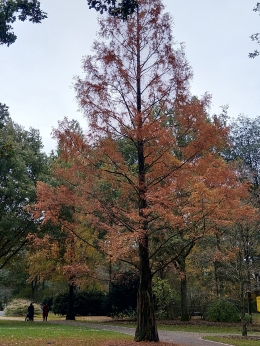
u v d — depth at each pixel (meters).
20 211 21.86
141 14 12.73
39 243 14.41
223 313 23.73
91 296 32.72
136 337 12.09
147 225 11.54
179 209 11.09
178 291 27.48
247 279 17.77
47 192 12.10
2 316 35.84
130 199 13.18
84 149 12.14
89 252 22.84
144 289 12.26
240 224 16.16
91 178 12.56
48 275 27.95
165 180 11.95
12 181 21.92
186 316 24.36
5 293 50.44
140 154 12.62
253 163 33.19
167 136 11.55
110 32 12.71
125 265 23.72
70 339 13.02
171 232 15.45
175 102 12.12
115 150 12.48
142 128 11.70
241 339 14.96
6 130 24.52
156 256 21.86
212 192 9.88
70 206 12.72
